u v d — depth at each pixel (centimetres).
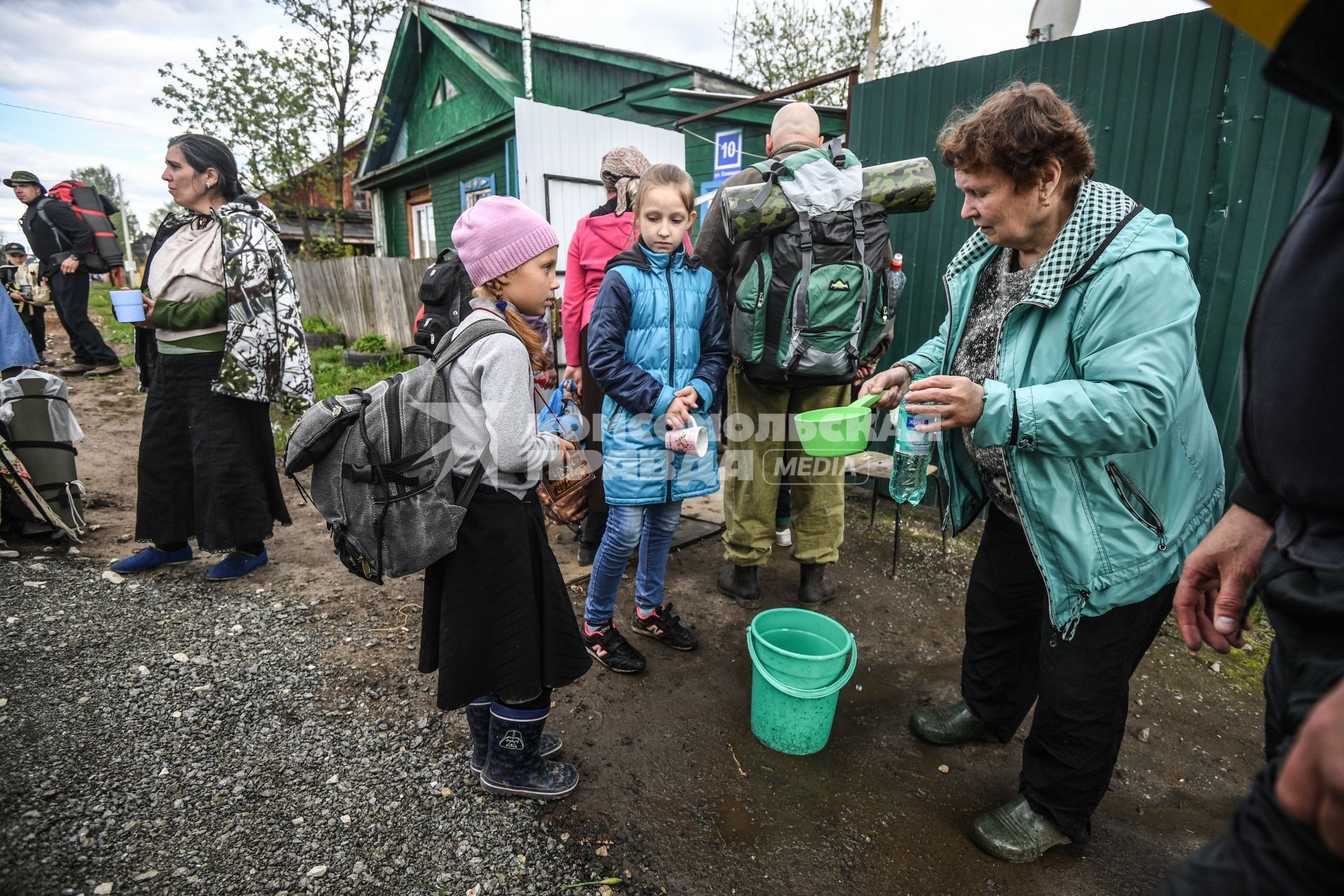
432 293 335
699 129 746
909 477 202
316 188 1442
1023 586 195
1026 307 159
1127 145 329
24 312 705
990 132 147
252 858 165
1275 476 87
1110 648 160
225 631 267
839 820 191
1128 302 141
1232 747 228
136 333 312
